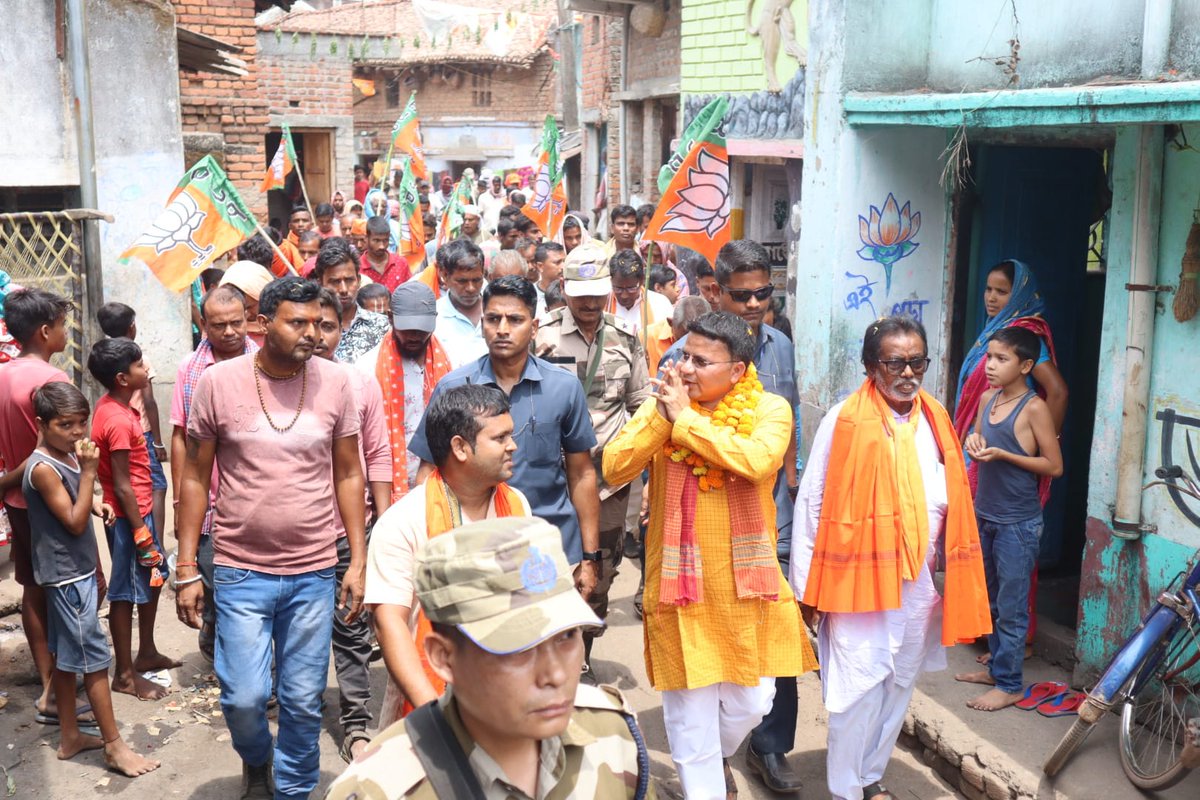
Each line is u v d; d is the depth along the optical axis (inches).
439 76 1338.6
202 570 215.2
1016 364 207.6
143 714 214.5
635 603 263.1
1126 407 199.6
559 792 81.5
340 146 941.2
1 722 210.7
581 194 855.1
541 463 173.9
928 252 283.6
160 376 390.3
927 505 171.5
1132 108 184.2
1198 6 189.8
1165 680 191.8
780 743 188.2
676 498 161.3
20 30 354.9
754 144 394.0
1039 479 211.0
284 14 1219.9
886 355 166.2
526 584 75.0
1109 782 180.5
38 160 362.6
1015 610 205.0
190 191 263.6
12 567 279.6
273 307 161.5
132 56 376.8
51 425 183.2
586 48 805.9
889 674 171.0
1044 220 273.7
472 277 238.7
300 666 169.0
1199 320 190.9
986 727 197.9
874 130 272.1
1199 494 191.2
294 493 166.2
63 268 359.6
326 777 192.4
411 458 216.7
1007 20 244.1
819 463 173.5
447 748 79.6
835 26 272.4
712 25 419.5
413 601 134.9
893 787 192.1
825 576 168.6
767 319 248.8
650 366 275.1
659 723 214.4
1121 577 205.5
